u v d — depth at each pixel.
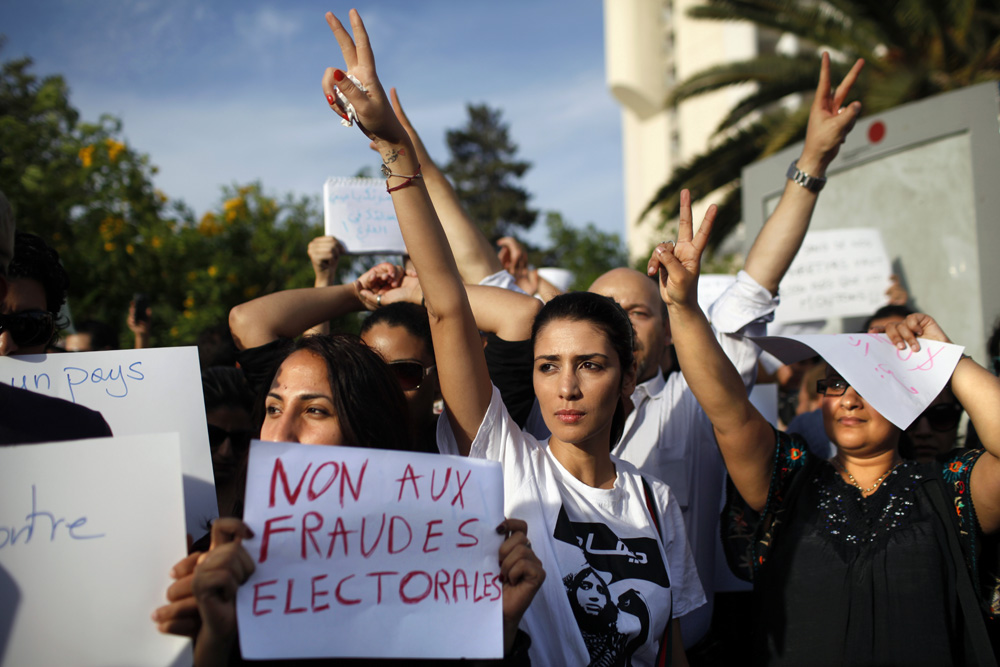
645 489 2.34
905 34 9.73
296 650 1.52
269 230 9.34
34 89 11.45
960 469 2.30
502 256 4.02
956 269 4.77
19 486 1.54
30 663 1.48
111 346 4.44
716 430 2.38
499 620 1.68
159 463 1.61
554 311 2.21
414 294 3.13
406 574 1.65
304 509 1.60
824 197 5.80
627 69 36.25
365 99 1.82
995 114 4.56
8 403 1.85
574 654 1.97
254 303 2.82
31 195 8.37
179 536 1.58
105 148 9.00
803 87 10.80
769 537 2.41
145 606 1.53
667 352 3.68
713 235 12.30
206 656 1.48
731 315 2.94
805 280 4.76
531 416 2.85
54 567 1.52
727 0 11.23
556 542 2.08
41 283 2.15
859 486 2.43
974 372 2.33
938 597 2.19
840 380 2.47
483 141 39.41
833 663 2.21
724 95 31.62
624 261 19.67
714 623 3.14
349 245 3.65
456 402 2.08
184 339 8.08
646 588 2.09
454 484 1.74
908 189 5.13
